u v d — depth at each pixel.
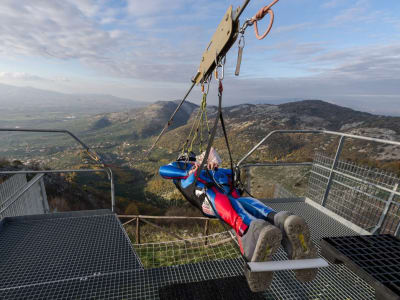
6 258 2.60
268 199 4.42
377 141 3.12
